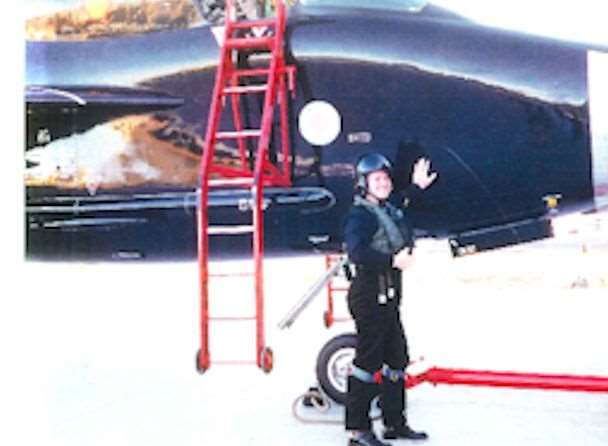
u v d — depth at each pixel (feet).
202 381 14.42
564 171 13.04
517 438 11.12
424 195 13.35
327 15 13.33
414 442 11.08
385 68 13.21
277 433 11.57
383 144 13.29
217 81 13.07
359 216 10.66
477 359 14.08
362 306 10.47
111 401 13.37
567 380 10.71
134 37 14.20
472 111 13.06
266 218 13.83
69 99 14.42
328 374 12.05
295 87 13.44
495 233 13.75
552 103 12.90
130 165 14.38
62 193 14.66
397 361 11.03
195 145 14.08
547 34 12.87
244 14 13.71
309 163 13.53
